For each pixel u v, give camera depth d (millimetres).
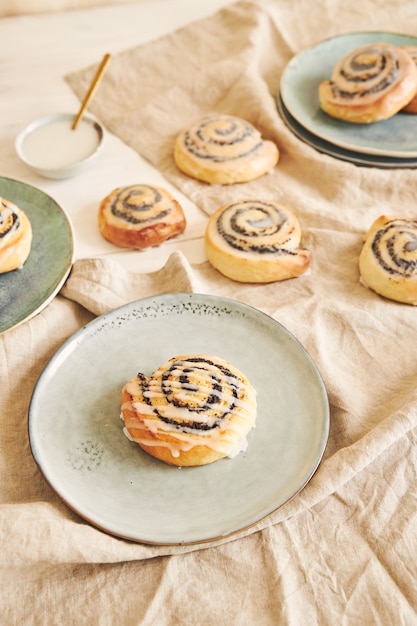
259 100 834
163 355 609
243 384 571
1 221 661
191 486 539
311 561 523
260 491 533
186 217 740
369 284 675
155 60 932
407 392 602
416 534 533
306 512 545
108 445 559
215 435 540
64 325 638
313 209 741
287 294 678
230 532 505
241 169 761
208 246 688
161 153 806
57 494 519
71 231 688
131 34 986
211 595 509
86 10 1034
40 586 515
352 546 531
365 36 920
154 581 516
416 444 575
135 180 775
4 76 903
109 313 622
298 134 811
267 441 560
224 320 627
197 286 655
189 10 1044
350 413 587
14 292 646
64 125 810
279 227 693
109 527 510
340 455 555
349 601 506
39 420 566
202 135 777
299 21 987
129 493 536
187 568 520
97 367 600
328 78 878
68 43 964
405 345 638
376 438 556
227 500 531
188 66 928
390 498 552
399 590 511
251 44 922
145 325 624
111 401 582
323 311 653
